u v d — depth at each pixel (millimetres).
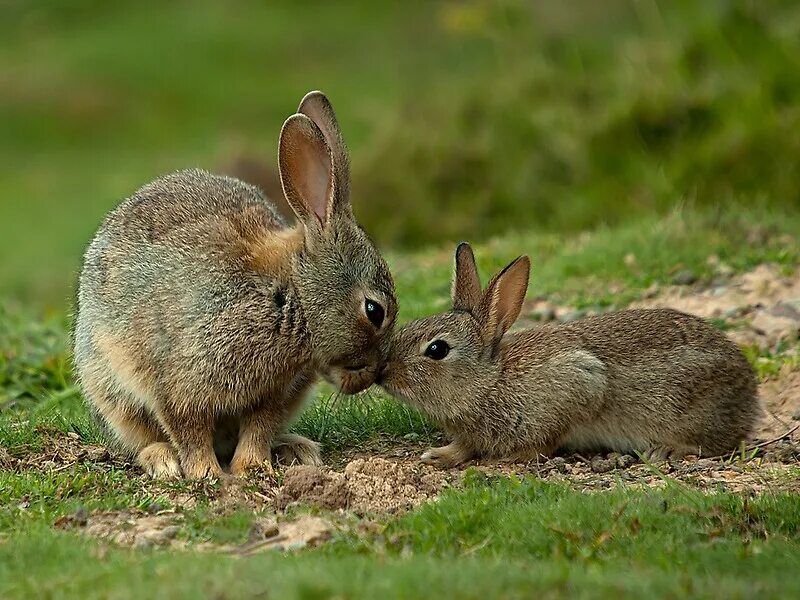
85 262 11898
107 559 8609
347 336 11125
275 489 10539
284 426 11953
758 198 20734
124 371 11195
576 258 17781
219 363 10875
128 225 11422
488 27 27625
